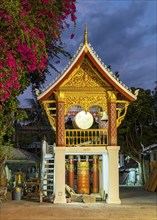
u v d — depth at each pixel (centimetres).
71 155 2214
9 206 1803
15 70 1273
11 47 1273
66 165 2344
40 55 1343
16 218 1400
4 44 1228
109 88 2038
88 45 1983
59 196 1983
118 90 2019
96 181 2172
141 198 2300
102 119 2175
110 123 2027
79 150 2028
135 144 4128
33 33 1295
